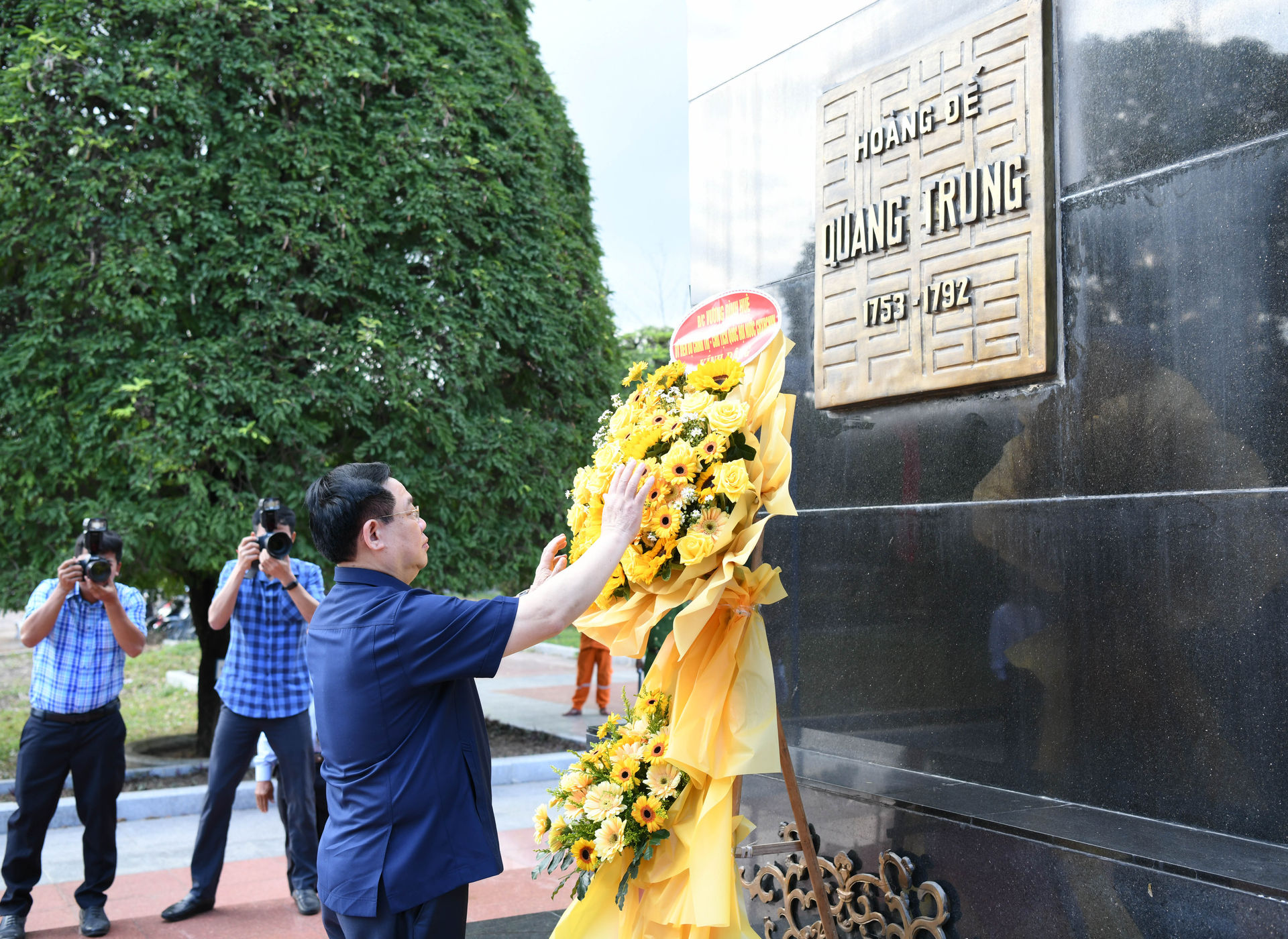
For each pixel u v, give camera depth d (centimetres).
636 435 250
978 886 274
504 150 874
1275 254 234
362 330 762
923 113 317
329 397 752
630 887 251
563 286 900
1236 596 238
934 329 310
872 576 331
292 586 460
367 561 237
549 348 872
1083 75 276
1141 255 260
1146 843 238
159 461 696
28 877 454
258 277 748
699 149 418
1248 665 235
